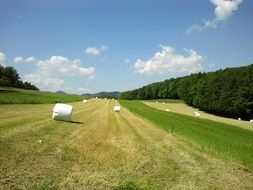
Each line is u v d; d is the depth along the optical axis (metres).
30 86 179.38
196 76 134.25
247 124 62.88
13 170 11.40
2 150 14.00
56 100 69.56
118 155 16.34
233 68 110.44
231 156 19.38
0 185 9.78
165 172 14.01
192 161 17.05
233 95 91.44
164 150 19.53
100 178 11.69
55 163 13.06
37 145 16.03
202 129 36.69
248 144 27.44
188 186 12.19
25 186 9.95
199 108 112.19
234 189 12.67
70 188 10.32
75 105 64.75
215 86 99.88
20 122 23.83
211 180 13.59
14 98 52.72
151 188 11.26
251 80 87.12
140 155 17.03
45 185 10.17
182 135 27.58
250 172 15.95
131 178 12.27
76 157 14.62
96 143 19.20
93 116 40.03
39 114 32.38
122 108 70.50
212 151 20.59
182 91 135.88
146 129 30.41
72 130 23.53
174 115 62.03
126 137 23.45
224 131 38.69
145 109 74.50
